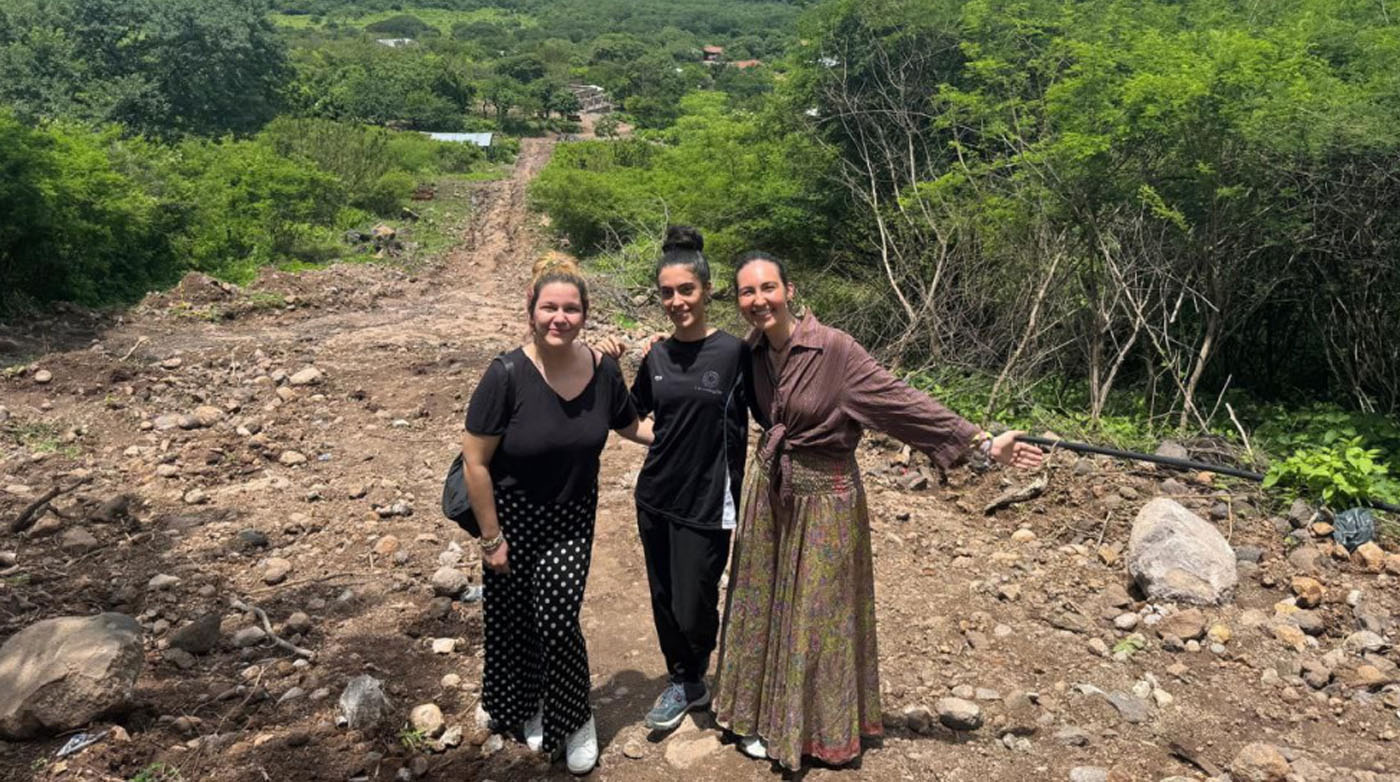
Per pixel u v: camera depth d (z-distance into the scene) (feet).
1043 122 30.32
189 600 13.98
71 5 113.09
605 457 20.90
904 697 11.71
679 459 9.94
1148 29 28.96
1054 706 11.51
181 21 117.60
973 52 33.35
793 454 9.62
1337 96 24.53
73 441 21.30
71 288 40.14
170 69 116.98
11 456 19.97
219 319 39.01
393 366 29.22
